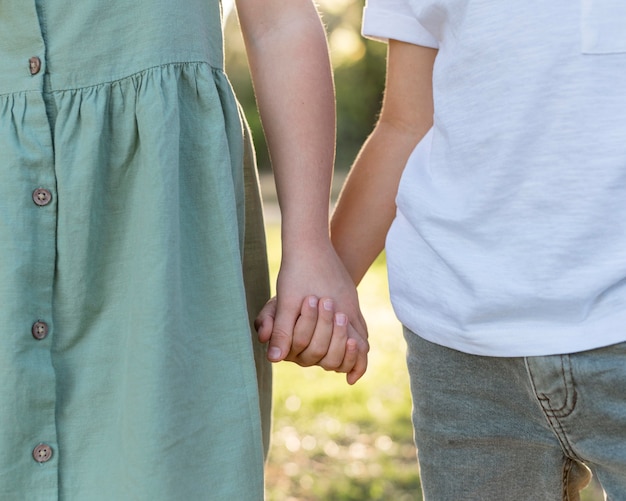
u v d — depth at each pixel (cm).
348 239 230
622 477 179
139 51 181
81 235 177
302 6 210
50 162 177
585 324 172
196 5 186
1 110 177
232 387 183
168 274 175
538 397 180
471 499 202
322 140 206
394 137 227
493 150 180
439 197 192
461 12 187
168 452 173
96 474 177
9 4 176
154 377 172
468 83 185
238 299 184
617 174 168
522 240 177
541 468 193
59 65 178
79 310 179
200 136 185
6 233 173
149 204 177
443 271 191
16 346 171
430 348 197
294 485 512
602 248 171
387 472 528
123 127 180
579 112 171
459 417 198
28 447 174
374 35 218
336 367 206
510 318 180
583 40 170
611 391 172
